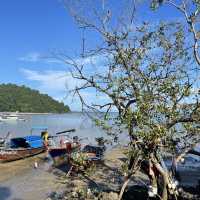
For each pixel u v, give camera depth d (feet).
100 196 53.62
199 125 39.93
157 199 48.29
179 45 41.73
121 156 96.12
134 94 40.55
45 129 152.35
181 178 61.26
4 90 614.34
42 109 620.08
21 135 204.13
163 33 42.06
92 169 60.08
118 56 41.45
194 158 64.49
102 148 86.02
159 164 43.60
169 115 38.99
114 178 70.90
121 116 39.55
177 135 40.06
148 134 38.19
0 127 277.44
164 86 39.37
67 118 518.78
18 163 96.02
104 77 41.60
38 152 107.45
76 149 97.71
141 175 72.08
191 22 41.16
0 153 95.55
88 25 43.55
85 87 42.68
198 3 40.88
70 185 68.28
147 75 40.93
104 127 40.09
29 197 61.62
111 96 41.14
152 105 38.91
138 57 41.55
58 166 88.43
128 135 41.63
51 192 64.08
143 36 42.19
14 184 71.20
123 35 42.34
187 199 49.73
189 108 39.70
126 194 53.36
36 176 78.38
